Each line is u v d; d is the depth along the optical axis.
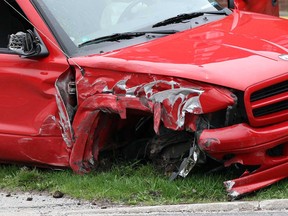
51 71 8.31
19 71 8.54
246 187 7.32
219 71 7.27
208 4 9.70
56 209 7.75
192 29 8.74
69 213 7.54
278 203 7.11
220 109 7.19
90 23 8.70
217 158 7.36
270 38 8.20
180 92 7.33
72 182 8.25
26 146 8.72
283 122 7.34
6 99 8.74
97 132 8.25
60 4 8.72
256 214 7.00
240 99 7.16
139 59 7.70
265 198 7.25
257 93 7.19
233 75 7.21
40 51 8.33
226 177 7.79
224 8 9.75
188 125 7.39
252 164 7.25
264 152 7.23
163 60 7.61
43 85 8.39
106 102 7.82
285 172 7.37
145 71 7.52
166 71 7.39
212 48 7.86
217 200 7.41
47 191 8.39
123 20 8.95
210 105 7.19
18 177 8.78
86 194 7.96
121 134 8.56
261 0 11.55
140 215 7.28
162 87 7.44
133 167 8.45
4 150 8.95
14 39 8.35
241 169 7.71
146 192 7.73
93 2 8.93
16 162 9.09
